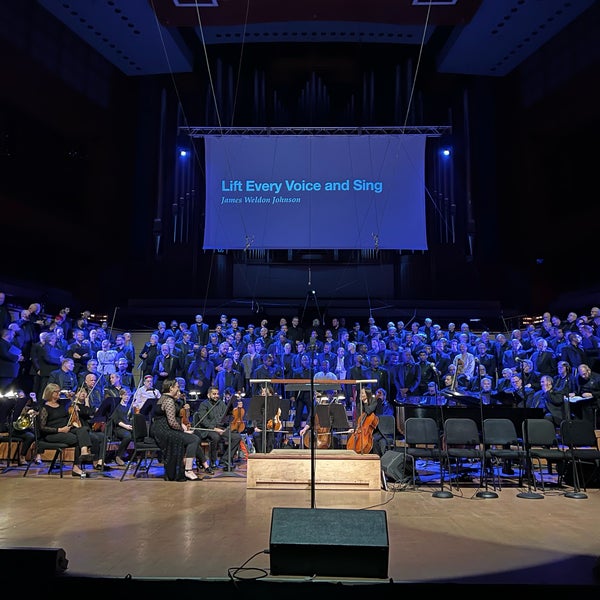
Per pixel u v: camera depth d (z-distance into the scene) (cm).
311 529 340
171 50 1587
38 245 1625
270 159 1562
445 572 343
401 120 1770
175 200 1736
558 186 1641
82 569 340
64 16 1441
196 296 1708
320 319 1583
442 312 1568
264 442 701
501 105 1745
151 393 920
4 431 795
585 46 1433
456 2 1355
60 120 1566
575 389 941
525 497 594
